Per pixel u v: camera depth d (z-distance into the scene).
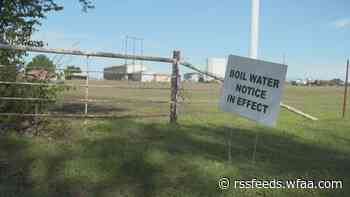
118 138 8.09
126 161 6.38
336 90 43.34
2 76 8.40
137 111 14.21
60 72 9.06
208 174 5.91
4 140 7.32
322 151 8.04
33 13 9.54
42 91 8.71
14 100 8.42
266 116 6.16
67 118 9.56
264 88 6.23
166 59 10.38
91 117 10.01
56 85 8.93
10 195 5.03
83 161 6.31
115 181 5.60
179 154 7.06
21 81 8.61
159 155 6.81
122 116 11.11
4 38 8.88
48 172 5.84
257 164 6.67
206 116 12.30
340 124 11.93
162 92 28.97
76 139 7.89
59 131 8.38
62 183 5.47
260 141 8.68
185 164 6.39
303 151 7.98
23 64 8.73
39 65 8.90
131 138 8.27
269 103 6.15
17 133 8.11
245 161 6.86
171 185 5.47
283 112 15.59
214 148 7.71
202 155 7.09
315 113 16.25
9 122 8.31
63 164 6.16
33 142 7.37
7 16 9.03
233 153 7.43
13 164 6.14
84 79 10.78
